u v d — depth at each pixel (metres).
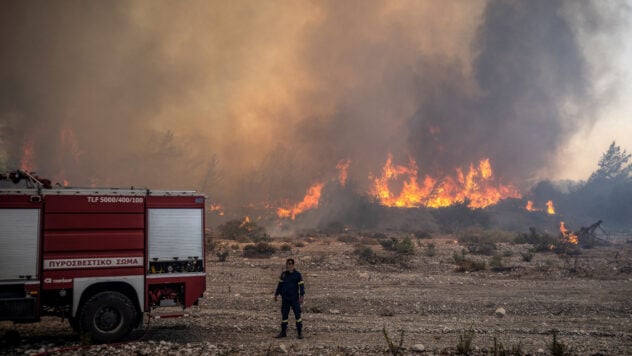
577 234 36.22
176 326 10.42
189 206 9.33
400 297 14.82
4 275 8.11
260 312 12.40
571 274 20.66
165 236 9.09
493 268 22.14
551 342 9.31
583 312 13.13
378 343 9.02
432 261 24.50
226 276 19.39
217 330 10.12
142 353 7.88
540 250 30.69
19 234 8.25
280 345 8.36
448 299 14.59
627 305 13.88
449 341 9.34
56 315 8.62
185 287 9.12
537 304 13.93
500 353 8.17
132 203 8.94
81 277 8.47
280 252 27.98
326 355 8.09
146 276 8.88
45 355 7.73
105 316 8.54
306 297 14.74
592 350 8.63
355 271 21.44
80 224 8.58
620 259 25.97
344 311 12.96
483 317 12.43
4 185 8.69
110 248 8.69
